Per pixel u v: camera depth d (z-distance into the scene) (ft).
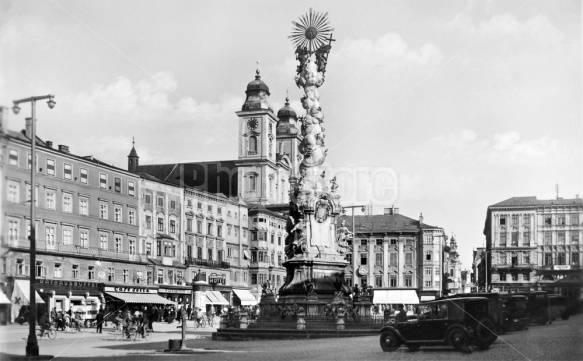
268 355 109.40
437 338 107.65
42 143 220.43
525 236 186.91
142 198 299.38
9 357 95.25
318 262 170.30
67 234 235.81
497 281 205.77
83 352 118.21
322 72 181.27
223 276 383.86
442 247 421.18
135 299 270.05
